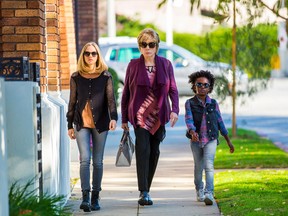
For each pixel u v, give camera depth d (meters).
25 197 19.62
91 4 52.62
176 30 116.81
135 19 118.38
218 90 45.31
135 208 24.03
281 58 130.88
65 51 33.62
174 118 24.58
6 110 20.44
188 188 27.81
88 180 23.58
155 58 24.61
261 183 27.78
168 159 36.12
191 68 67.62
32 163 20.50
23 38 23.53
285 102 75.62
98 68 23.77
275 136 47.62
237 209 23.02
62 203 23.72
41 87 23.72
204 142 24.44
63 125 25.48
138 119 24.30
